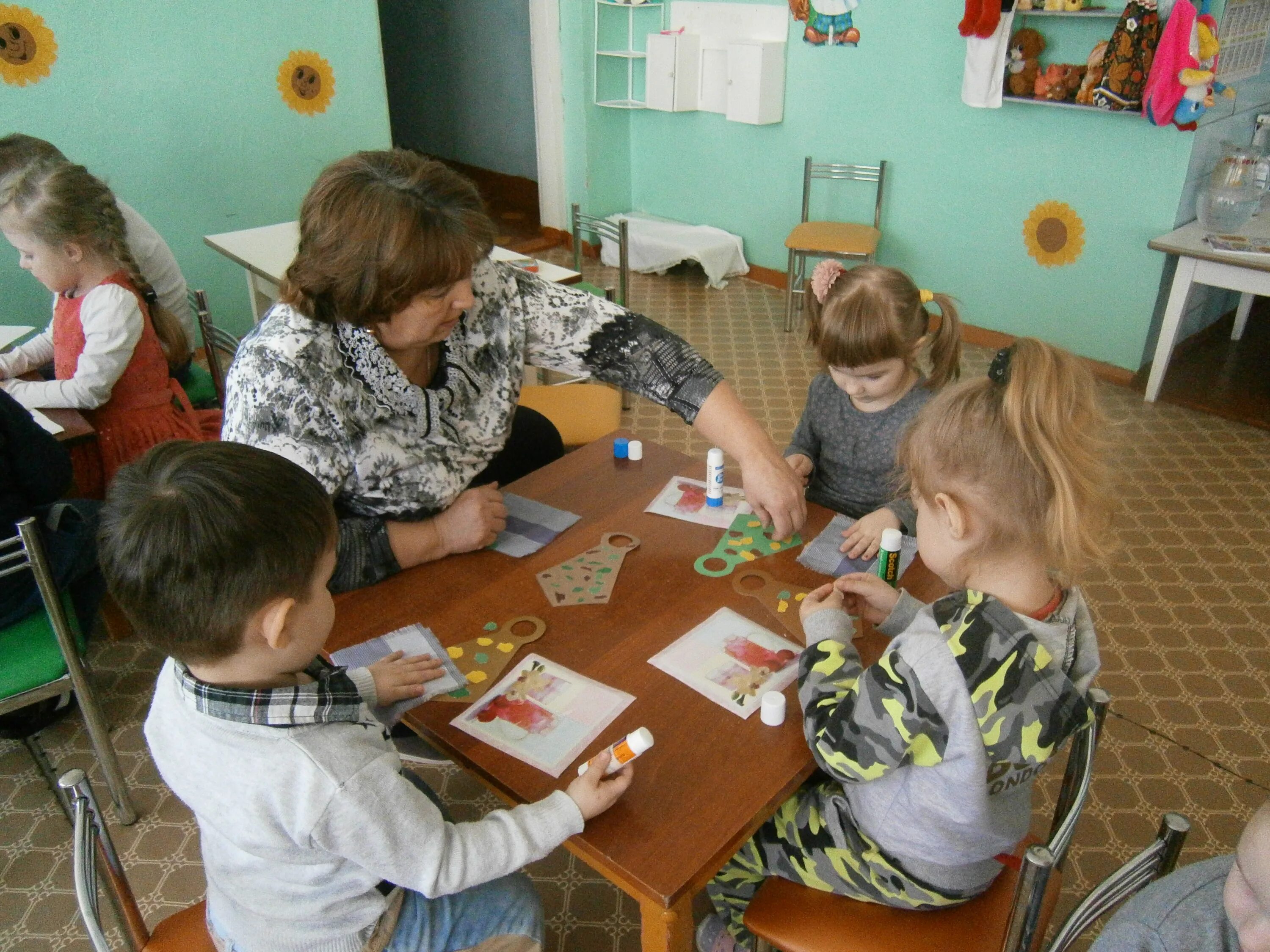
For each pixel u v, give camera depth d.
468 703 1.18
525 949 1.14
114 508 0.89
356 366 1.36
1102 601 2.51
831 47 4.30
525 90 5.82
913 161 4.22
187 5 3.72
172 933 1.17
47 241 2.17
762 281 5.10
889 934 1.11
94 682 2.19
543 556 1.48
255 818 0.91
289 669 0.96
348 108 4.30
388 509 1.48
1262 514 2.91
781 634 1.29
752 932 1.15
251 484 0.89
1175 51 3.11
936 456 0.98
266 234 3.42
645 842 0.97
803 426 1.98
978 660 0.93
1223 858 0.86
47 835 1.87
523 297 1.59
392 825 0.93
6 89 3.45
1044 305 3.98
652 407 3.65
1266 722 2.09
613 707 1.16
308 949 1.01
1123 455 3.26
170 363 2.54
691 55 4.84
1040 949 1.17
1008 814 1.04
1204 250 3.28
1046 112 3.69
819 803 1.17
